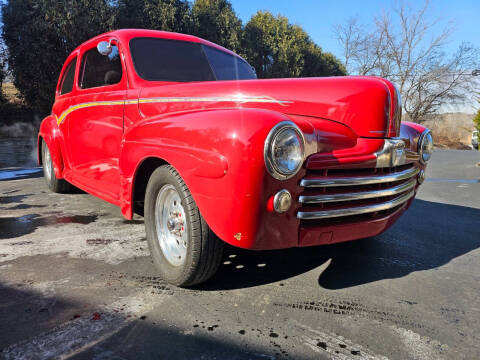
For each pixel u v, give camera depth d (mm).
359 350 1587
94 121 3109
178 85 2516
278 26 19453
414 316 1898
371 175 2068
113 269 2396
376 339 1675
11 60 10695
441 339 1692
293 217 1820
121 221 3553
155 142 2084
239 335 1674
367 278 2375
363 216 2162
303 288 2191
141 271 2371
